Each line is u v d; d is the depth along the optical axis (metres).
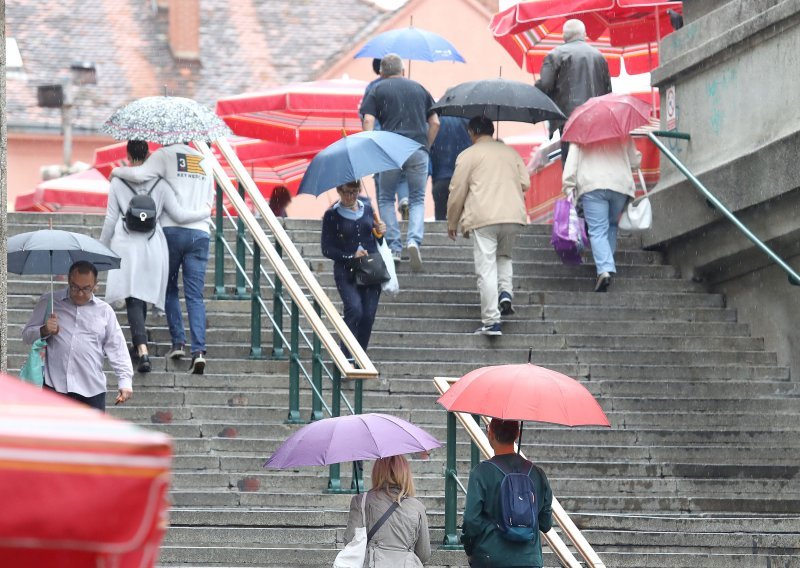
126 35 144.00
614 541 28.98
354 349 30.64
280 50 144.38
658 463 32.09
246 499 29.05
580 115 39.50
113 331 28.59
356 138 34.56
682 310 39.59
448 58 54.38
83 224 40.66
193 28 142.88
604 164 39.97
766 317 38.56
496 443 22.52
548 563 28.53
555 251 41.97
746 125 39.69
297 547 27.45
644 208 40.56
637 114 39.56
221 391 33.47
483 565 22.00
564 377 22.36
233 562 26.89
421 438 22.33
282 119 63.03
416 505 22.05
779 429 34.31
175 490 29.31
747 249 38.91
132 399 32.88
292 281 32.97
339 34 145.88
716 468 32.09
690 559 28.44
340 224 34.56
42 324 28.16
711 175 40.09
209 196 34.84
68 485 8.00
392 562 21.59
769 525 29.80
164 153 34.56
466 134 47.69
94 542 8.03
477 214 37.00
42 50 140.25
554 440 33.12
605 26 54.47
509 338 37.22
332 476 29.55
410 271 41.03
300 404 33.81
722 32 41.22
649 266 42.00
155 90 139.12
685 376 36.47
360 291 34.91
